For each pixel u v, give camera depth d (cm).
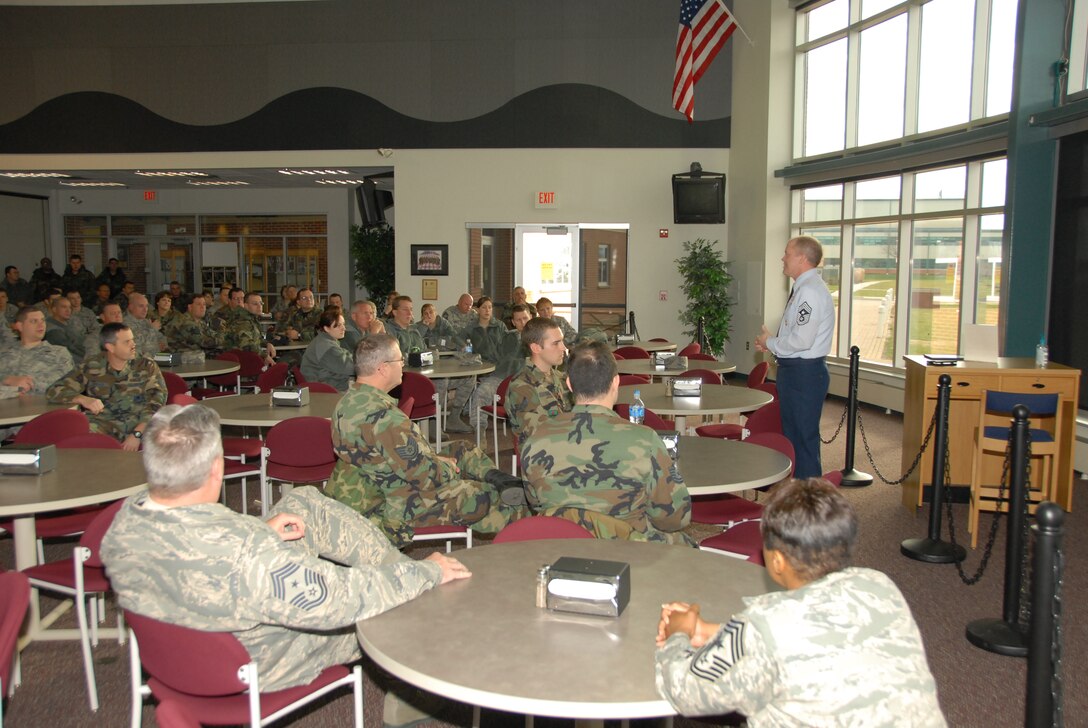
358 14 1187
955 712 298
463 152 1194
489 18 1177
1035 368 534
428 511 343
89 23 1215
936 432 464
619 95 1175
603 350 276
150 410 527
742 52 1148
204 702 213
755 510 383
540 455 273
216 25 1203
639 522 272
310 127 1208
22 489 302
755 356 1128
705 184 1130
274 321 1217
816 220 1063
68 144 1236
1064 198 669
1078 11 650
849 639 138
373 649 175
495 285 1207
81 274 1502
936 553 455
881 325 956
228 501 579
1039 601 249
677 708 151
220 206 1644
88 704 301
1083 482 619
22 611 193
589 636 181
